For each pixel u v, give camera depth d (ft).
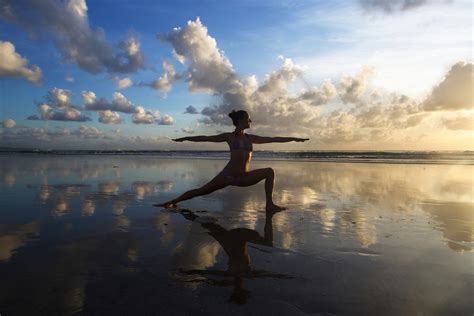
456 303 7.22
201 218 15.26
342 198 21.30
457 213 16.57
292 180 32.55
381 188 26.32
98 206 17.67
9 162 56.75
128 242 11.41
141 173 37.78
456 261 9.73
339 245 11.27
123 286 7.95
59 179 30.37
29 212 15.92
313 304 7.14
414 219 15.23
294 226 13.91
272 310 6.88
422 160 82.02
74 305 7.04
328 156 112.88
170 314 6.71
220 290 7.79
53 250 10.43
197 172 39.70
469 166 56.44
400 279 8.45
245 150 18.30
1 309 6.82
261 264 9.48
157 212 16.42
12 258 9.70
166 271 8.91
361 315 6.72
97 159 74.90
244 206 18.40
